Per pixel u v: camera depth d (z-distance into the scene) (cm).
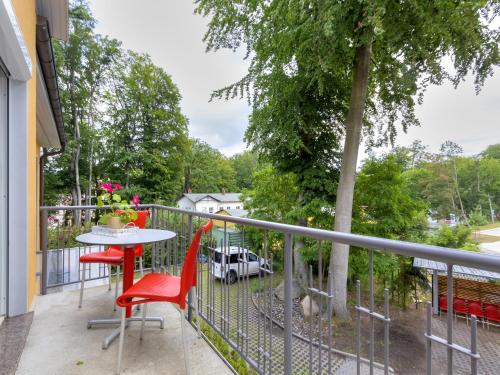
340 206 599
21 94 238
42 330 226
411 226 767
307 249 631
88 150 1627
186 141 1945
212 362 189
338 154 761
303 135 731
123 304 175
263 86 688
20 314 238
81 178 1602
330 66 511
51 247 449
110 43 1620
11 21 171
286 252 150
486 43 512
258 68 670
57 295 305
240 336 197
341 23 462
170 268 316
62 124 553
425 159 1562
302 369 206
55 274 382
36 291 306
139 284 191
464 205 1714
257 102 708
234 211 2248
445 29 452
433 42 505
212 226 217
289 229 146
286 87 650
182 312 170
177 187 1916
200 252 252
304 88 652
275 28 579
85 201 1638
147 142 1775
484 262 71
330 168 764
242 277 198
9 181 232
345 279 550
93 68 1559
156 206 348
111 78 1672
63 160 1544
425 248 86
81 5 1477
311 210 723
